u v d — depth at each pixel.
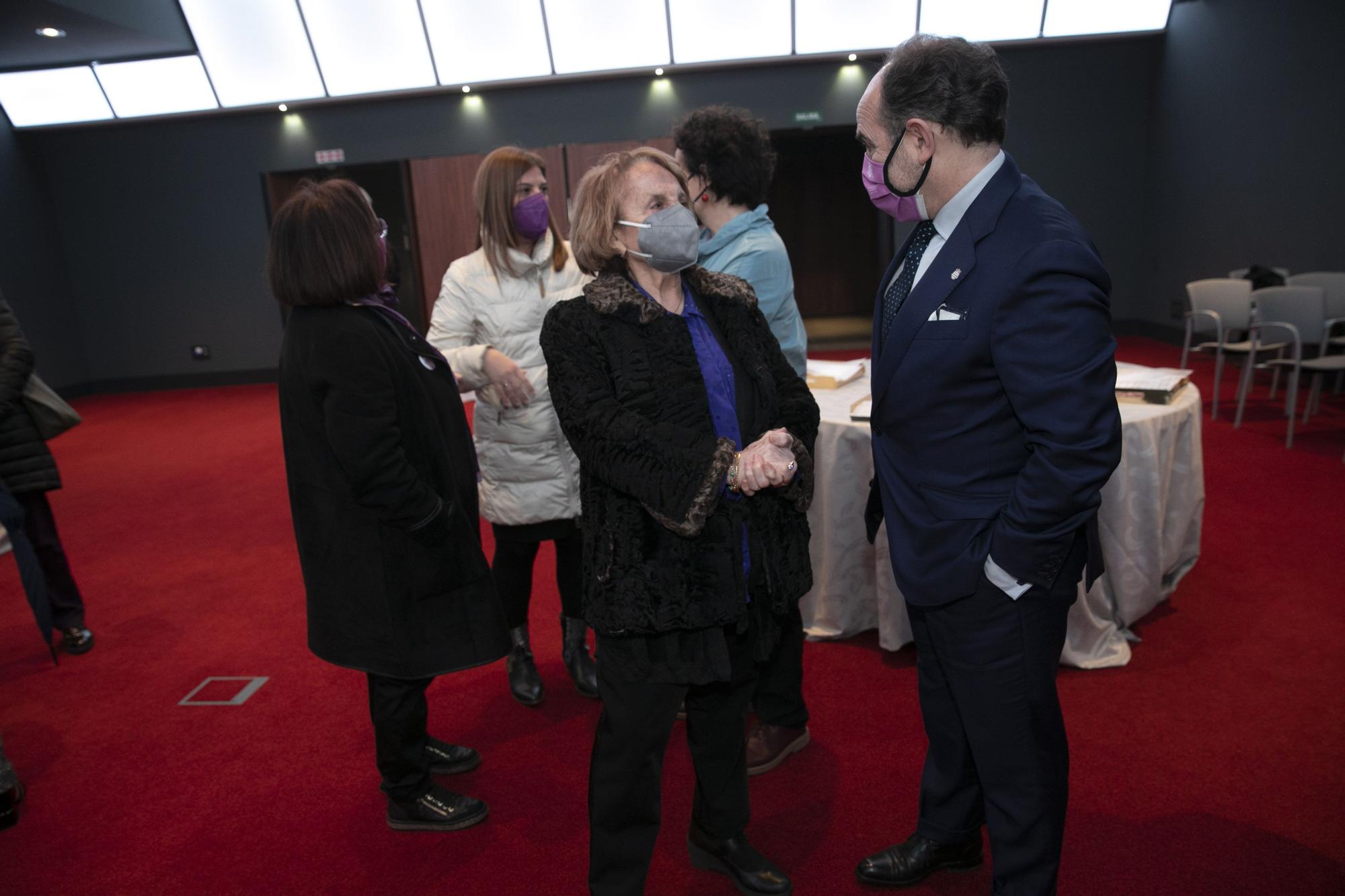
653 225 1.50
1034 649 1.45
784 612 1.60
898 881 1.83
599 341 1.52
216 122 10.02
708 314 1.69
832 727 2.46
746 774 1.82
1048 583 1.38
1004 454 1.42
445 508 1.86
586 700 2.73
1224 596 3.14
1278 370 6.18
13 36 8.31
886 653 2.86
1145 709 2.44
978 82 1.33
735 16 9.05
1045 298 1.29
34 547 3.16
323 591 1.89
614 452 1.44
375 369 1.74
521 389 2.29
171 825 2.20
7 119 9.78
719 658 1.51
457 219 9.95
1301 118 7.04
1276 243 7.44
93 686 3.00
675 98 9.57
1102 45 9.30
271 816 2.22
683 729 2.51
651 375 1.51
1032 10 8.95
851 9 8.98
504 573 2.63
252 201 10.21
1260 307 5.41
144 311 10.59
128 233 10.38
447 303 2.46
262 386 10.51
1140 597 2.73
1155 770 2.16
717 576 1.49
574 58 9.30
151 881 1.99
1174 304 9.13
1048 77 9.38
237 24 9.29
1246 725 2.34
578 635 2.73
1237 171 7.93
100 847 2.12
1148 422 2.60
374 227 1.81
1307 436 5.28
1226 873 1.81
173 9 9.10
